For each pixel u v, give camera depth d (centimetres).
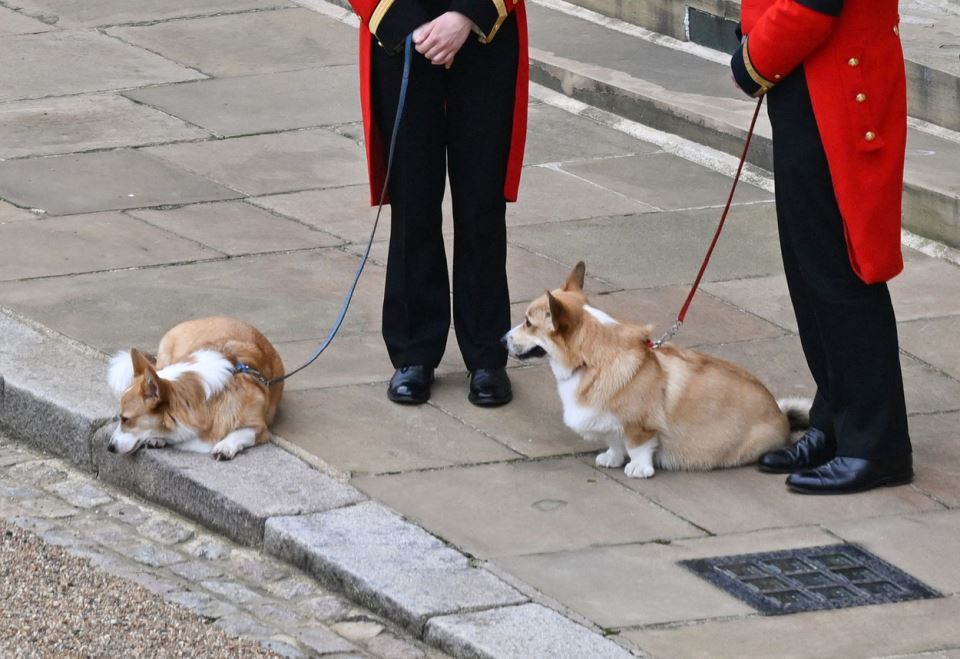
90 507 1019
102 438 1052
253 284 1326
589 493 990
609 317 1019
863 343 978
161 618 856
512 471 1018
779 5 928
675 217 1505
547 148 1698
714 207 1534
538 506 972
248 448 1032
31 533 965
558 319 994
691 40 1925
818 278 978
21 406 1113
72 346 1184
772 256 1411
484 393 1107
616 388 992
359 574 884
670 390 1004
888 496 990
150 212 1489
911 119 1627
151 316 1249
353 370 1166
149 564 935
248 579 917
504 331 1122
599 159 1669
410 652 831
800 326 1026
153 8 2164
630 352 999
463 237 1105
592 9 2062
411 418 1091
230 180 1584
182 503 1001
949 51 1642
